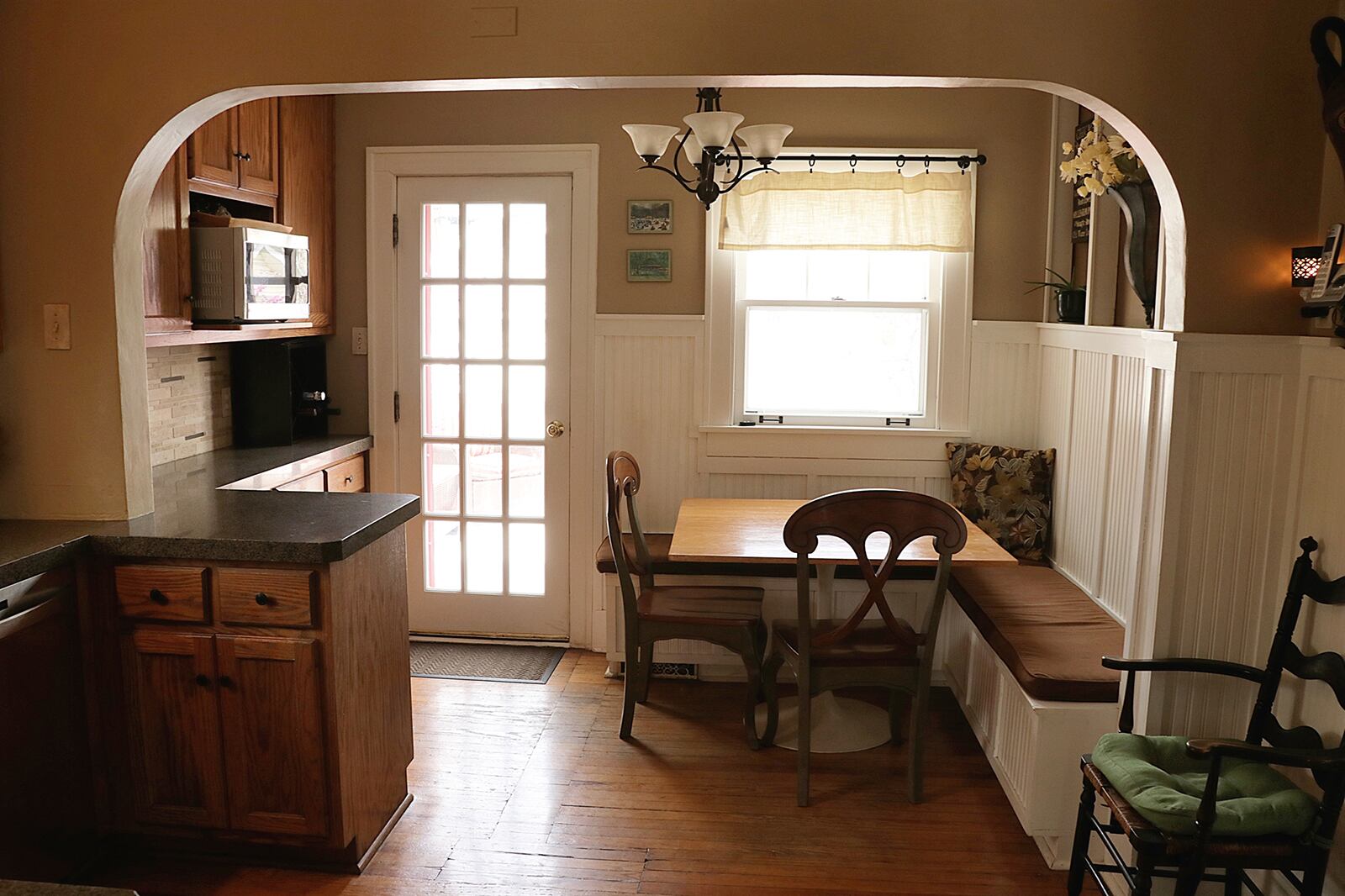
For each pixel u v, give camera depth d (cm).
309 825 256
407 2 245
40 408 274
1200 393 238
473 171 421
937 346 418
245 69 254
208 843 268
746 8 238
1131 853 252
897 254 420
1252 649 246
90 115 263
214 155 336
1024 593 354
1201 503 241
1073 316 385
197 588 250
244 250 331
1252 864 202
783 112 407
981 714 338
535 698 385
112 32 259
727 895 257
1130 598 260
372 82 248
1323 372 224
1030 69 235
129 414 274
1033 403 419
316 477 388
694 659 400
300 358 432
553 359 429
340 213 431
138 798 262
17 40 263
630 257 418
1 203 270
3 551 234
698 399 423
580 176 416
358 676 263
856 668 305
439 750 339
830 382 429
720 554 319
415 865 270
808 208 407
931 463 421
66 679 248
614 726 360
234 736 255
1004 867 273
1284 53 233
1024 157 406
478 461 440
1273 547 241
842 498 292
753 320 427
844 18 236
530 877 265
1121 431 327
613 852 277
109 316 270
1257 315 238
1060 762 270
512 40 243
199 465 358
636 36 240
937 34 236
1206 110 234
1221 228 237
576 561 438
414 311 434
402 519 285
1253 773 225
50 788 244
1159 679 247
